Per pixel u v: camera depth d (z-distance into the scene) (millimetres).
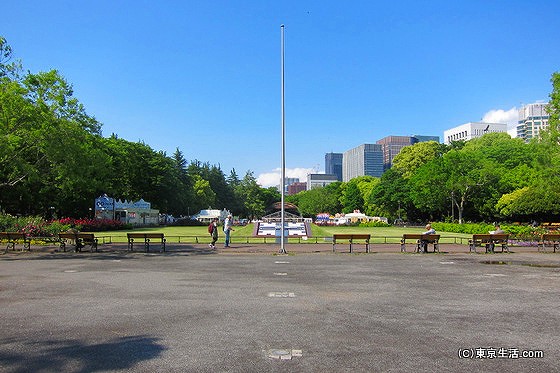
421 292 12664
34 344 7508
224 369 6332
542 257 23500
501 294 12391
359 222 85562
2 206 55531
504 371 6359
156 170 88875
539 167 38281
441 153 94625
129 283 14133
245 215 147625
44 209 61750
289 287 13430
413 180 77000
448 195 66375
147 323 8930
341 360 6734
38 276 15734
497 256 24062
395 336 8047
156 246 29766
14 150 26062
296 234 38844
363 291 12773
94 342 7625
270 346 7410
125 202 77375
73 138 27234
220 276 15828
